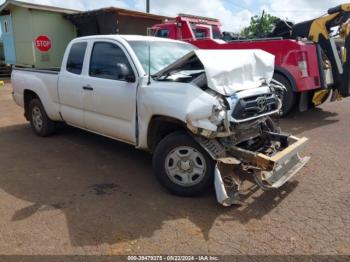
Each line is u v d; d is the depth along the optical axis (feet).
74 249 10.59
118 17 56.95
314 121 27.25
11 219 12.26
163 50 17.20
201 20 40.32
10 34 63.36
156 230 11.59
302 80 26.23
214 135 12.59
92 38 17.87
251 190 14.46
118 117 16.17
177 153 13.75
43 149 20.16
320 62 27.40
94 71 17.47
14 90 24.09
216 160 12.71
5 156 18.97
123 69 15.12
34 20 58.54
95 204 13.35
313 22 29.17
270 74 15.62
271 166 12.39
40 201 13.60
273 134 15.56
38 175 16.24
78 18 60.39
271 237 11.23
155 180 15.65
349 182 15.37
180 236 11.27
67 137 22.58
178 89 13.43
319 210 12.90
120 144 21.03
